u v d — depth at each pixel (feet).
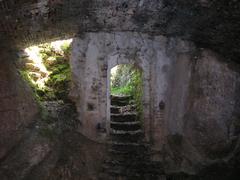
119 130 23.54
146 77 22.29
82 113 21.91
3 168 17.42
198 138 20.29
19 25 16.71
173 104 21.98
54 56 25.85
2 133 17.53
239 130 19.69
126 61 22.38
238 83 19.89
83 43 21.90
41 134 19.85
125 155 21.74
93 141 21.83
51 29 18.95
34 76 23.40
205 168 20.68
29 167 18.60
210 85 20.20
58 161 20.16
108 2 16.39
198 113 20.31
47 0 14.75
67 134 21.22
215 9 15.88
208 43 20.52
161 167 21.58
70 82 23.02
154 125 22.22
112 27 21.04
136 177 20.90
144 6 17.19
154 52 22.30
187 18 18.02
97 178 20.93
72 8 16.39
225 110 19.83
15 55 21.40
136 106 25.25
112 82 37.32
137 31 22.00
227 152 20.02
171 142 21.81
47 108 21.71
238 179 20.10
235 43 18.58
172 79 22.30
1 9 14.34
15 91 19.17
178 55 22.08
